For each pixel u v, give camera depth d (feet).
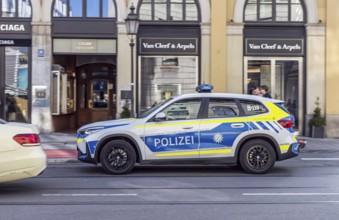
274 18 65.16
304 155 49.75
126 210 24.91
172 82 64.59
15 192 29.81
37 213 24.23
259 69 65.00
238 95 37.68
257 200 27.43
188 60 64.75
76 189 30.83
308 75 64.95
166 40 64.18
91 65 76.48
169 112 37.04
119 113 63.62
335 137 64.75
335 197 28.32
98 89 76.84
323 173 38.04
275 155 37.27
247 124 36.86
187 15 64.69
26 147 28.37
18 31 63.57
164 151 36.45
